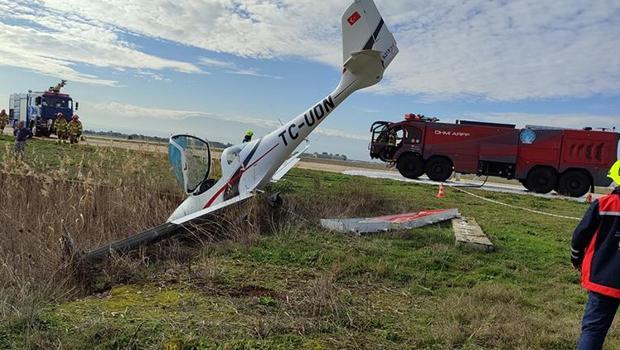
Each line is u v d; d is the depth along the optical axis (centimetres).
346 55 848
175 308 463
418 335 423
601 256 351
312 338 405
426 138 2212
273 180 914
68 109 3195
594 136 2044
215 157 896
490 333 432
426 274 610
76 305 470
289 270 603
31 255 621
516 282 605
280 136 850
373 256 675
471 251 736
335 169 2658
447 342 413
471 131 2170
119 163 953
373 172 2636
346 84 845
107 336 388
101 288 539
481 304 507
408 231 827
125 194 829
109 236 738
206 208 782
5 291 502
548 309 510
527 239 870
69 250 576
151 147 1039
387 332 429
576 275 644
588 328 355
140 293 511
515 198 1661
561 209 1455
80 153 1215
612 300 349
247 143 864
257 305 473
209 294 508
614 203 351
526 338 423
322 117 852
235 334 400
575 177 2067
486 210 1254
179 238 699
